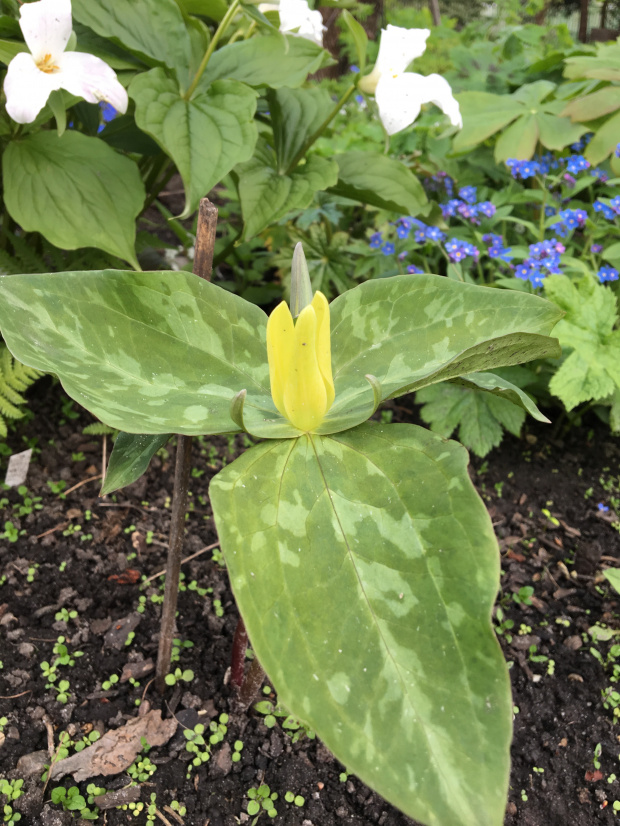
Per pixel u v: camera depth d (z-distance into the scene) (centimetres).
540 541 57
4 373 53
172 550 36
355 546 24
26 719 40
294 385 25
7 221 59
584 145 77
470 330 29
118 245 49
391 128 48
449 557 23
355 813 38
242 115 49
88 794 37
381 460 25
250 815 37
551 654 48
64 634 45
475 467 65
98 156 51
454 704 21
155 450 30
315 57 56
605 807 39
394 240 74
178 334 29
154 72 49
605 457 67
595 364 56
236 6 47
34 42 41
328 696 21
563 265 70
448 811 19
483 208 68
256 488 24
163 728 40
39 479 56
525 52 105
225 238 82
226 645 46
